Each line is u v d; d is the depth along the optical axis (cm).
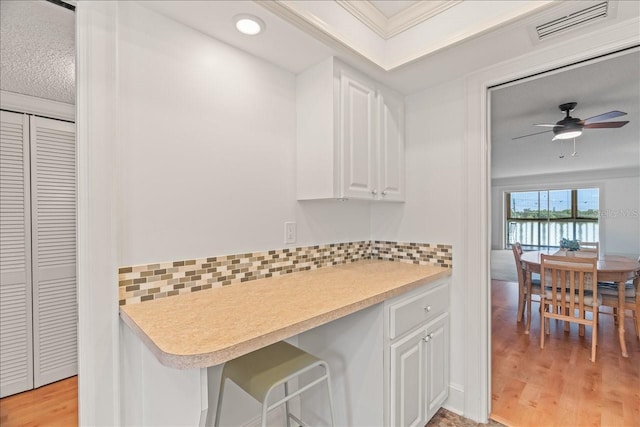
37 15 116
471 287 178
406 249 209
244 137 150
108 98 107
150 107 119
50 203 178
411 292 155
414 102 206
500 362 208
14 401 164
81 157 103
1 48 138
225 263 142
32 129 171
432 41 159
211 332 89
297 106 174
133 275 114
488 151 177
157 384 105
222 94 142
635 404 163
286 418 148
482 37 143
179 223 127
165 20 124
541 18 129
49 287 178
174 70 126
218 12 122
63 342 183
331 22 146
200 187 134
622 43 134
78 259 103
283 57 157
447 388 182
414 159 206
